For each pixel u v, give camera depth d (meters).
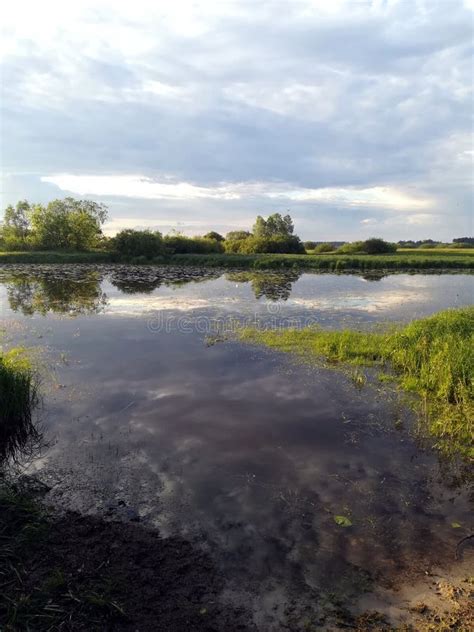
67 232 46.59
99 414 7.11
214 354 10.48
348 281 25.25
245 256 39.59
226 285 23.45
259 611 3.45
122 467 5.55
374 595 3.60
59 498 4.91
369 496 4.98
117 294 20.16
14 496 4.86
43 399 7.72
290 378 8.86
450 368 8.09
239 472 5.44
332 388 8.34
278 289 21.78
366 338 11.24
